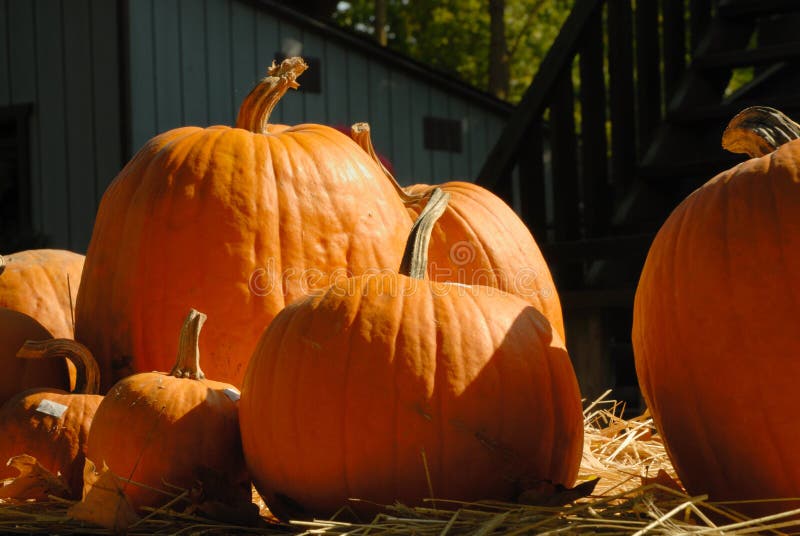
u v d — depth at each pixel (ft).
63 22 32.81
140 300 8.72
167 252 8.67
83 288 9.40
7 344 8.78
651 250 7.28
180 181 8.83
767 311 6.27
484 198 11.18
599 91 17.43
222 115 33.83
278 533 6.57
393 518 5.95
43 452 7.85
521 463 6.48
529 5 77.10
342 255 8.91
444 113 42.34
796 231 6.31
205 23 33.35
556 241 17.40
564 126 17.38
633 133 17.51
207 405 7.27
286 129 10.00
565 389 6.87
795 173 6.52
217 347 8.50
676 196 18.31
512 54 74.95
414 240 7.24
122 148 31.50
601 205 17.37
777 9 18.20
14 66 33.94
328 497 6.48
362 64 38.93
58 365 9.07
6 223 35.09
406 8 78.43
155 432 7.07
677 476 7.60
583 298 15.97
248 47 34.65
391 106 40.06
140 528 6.67
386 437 6.35
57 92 33.09
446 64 78.89
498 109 44.19
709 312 6.49
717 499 6.73
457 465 6.38
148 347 8.69
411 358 6.43
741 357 6.34
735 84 62.13
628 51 17.44
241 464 7.34
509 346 6.64
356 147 9.76
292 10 35.50
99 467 7.14
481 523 5.94
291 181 8.91
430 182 41.75
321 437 6.43
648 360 7.11
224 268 8.57
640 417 10.48
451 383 6.41
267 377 6.75
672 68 18.47
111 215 9.18
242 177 8.80
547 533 5.63
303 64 9.59
